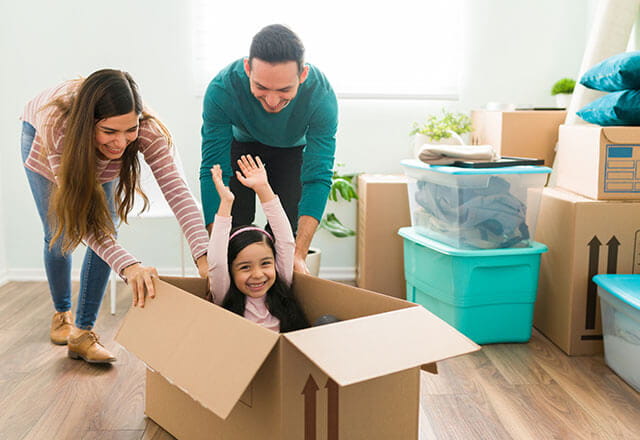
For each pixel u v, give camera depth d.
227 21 3.08
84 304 2.11
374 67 3.16
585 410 1.80
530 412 1.78
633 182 2.17
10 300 2.87
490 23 3.16
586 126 2.27
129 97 1.45
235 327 1.25
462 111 3.22
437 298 2.39
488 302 2.31
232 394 1.14
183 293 1.43
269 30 1.63
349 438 1.34
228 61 3.11
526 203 2.28
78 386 1.94
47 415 1.75
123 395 1.88
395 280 2.91
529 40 3.18
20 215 3.20
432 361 1.19
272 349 1.23
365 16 3.12
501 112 2.65
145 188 2.76
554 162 2.84
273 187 2.32
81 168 1.46
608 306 2.06
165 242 3.24
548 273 2.39
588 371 2.08
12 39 3.07
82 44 3.08
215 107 1.94
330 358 1.13
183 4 3.07
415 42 3.15
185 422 1.56
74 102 1.46
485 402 1.85
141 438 1.63
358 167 3.26
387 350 1.19
